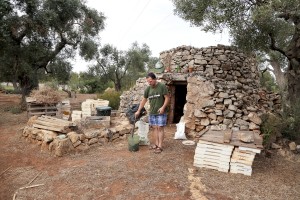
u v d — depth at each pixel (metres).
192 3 7.61
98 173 4.59
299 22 7.36
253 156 4.50
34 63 13.95
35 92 10.29
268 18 6.87
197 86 7.22
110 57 27.56
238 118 6.57
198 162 4.82
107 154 5.61
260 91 8.44
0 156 5.91
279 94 8.74
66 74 17.97
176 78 8.27
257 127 6.06
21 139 7.03
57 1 13.37
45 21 11.98
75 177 4.52
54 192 4.15
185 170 4.62
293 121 6.69
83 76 32.00
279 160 5.45
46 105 9.78
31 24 11.40
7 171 5.16
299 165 5.21
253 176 4.52
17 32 11.74
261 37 8.06
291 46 7.94
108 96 13.48
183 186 4.04
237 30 7.66
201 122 6.87
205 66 8.76
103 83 31.34
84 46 16.72
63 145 5.68
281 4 5.79
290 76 8.05
